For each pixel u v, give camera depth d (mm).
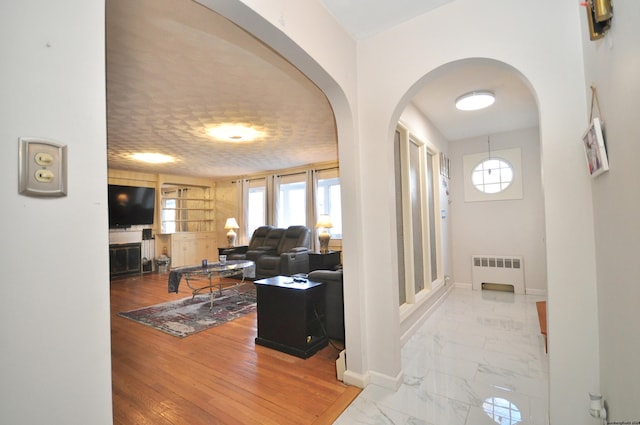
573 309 1420
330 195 6445
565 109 1457
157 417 1766
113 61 2219
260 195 7641
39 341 635
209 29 1831
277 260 5488
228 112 3320
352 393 1975
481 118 3891
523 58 1572
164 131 3961
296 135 4270
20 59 626
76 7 717
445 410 1788
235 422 1712
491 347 2656
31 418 620
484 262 4684
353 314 2080
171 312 3863
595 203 1334
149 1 1568
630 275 987
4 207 598
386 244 2057
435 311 3680
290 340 2605
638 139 872
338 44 1928
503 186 4582
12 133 610
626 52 915
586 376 1387
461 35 1757
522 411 1772
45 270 647
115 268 6367
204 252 7906
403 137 3148
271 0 1375
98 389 719
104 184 744
